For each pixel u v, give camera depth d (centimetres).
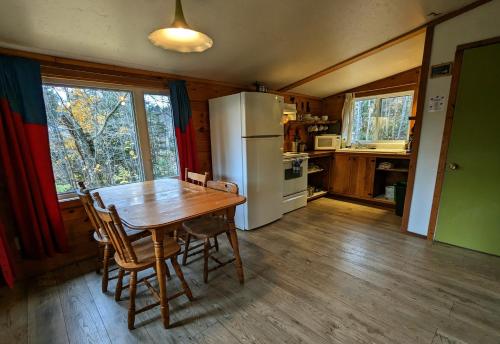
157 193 204
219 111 300
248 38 231
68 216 226
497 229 219
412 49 295
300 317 155
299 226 307
